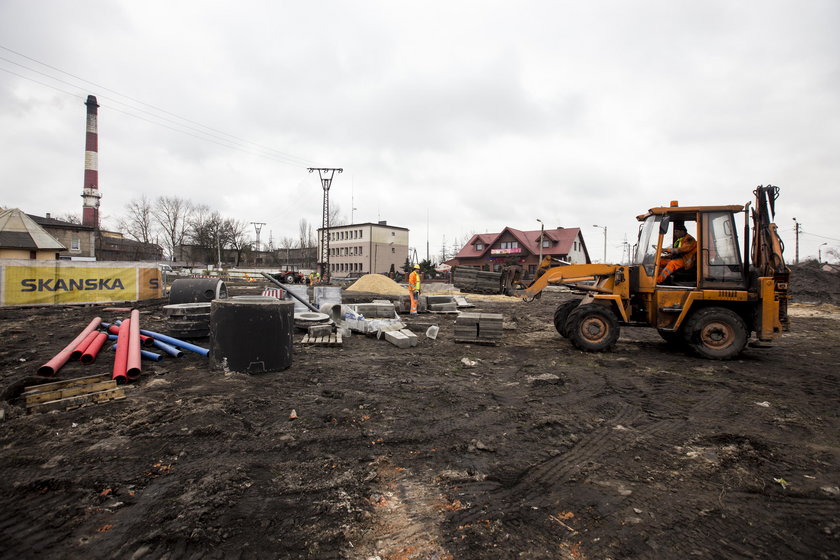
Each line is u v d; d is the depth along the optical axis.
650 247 8.67
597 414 4.80
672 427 4.43
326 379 5.87
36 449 3.46
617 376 6.59
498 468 3.43
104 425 3.94
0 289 13.52
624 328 12.66
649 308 8.52
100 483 2.96
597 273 9.12
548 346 9.11
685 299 8.09
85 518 2.58
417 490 3.06
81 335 7.17
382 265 74.06
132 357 5.67
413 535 2.53
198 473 3.15
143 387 5.12
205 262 75.25
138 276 16.11
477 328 9.22
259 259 92.56
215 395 4.87
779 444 4.00
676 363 7.58
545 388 5.81
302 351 7.76
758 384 6.21
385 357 7.53
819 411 5.00
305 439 3.85
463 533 2.56
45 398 4.40
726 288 7.96
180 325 7.97
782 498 3.05
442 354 7.98
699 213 8.05
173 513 2.63
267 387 5.32
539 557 2.36
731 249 7.96
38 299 14.12
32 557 2.23
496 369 6.89
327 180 46.09
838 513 2.86
